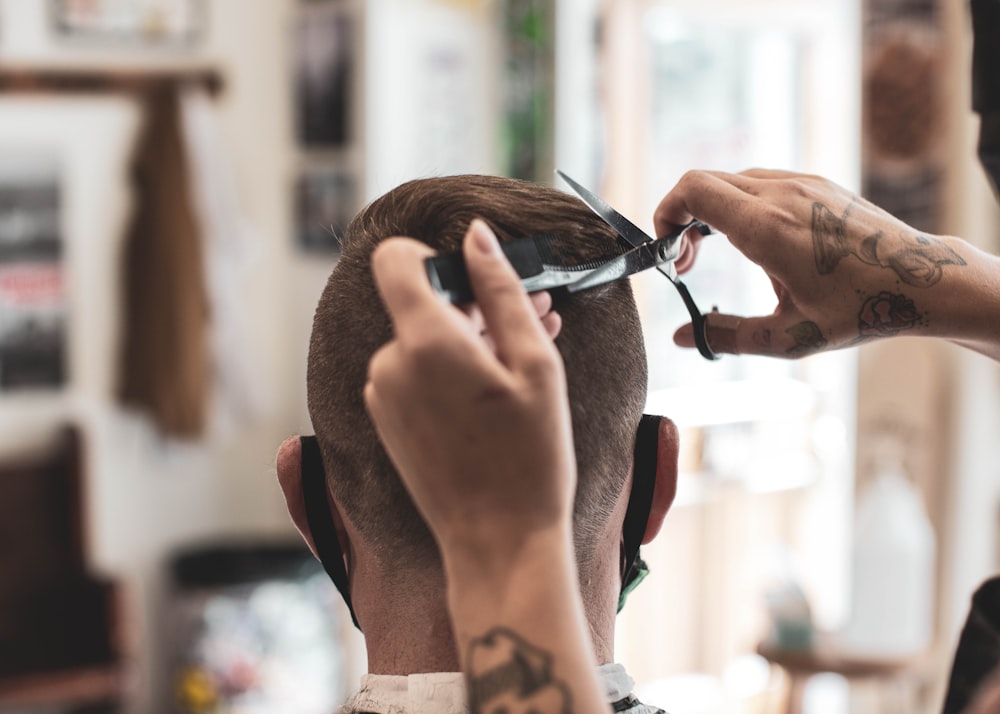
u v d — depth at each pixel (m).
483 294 0.55
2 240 3.67
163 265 3.71
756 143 3.69
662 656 3.70
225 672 3.59
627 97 3.35
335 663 3.74
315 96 3.90
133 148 3.83
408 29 3.63
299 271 4.07
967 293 0.81
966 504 2.55
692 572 3.70
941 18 2.46
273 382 4.19
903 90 2.54
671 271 0.82
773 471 3.74
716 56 3.63
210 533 4.10
